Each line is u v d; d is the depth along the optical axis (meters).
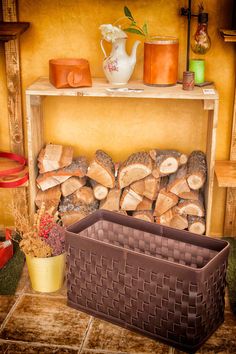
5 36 1.86
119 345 1.63
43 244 1.83
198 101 2.10
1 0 2.01
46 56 2.09
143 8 2.01
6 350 1.61
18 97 2.12
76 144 2.20
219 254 1.58
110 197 2.04
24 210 2.26
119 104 2.13
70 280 1.77
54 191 2.08
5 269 2.00
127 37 1.95
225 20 2.00
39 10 2.03
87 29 2.05
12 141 2.18
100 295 1.72
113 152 2.21
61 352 1.60
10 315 1.76
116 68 1.95
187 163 2.09
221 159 2.18
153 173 2.02
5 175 2.03
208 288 1.56
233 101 2.09
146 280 1.60
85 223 1.81
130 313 1.67
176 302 1.56
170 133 2.16
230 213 2.22
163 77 1.96
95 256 1.67
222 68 2.06
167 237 1.78
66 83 1.92
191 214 2.02
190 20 1.97
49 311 1.78
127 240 1.86
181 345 1.60
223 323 1.73
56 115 2.16
